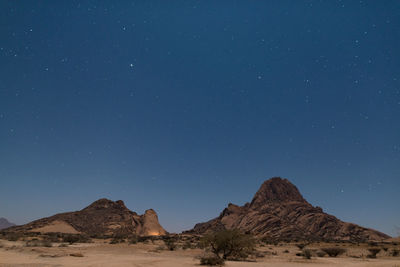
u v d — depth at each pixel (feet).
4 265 50.85
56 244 145.18
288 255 117.39
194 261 71.72
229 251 85.20
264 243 244.42
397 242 262.06
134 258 77.25
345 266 69.97
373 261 89.61
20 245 116.57
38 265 52.03
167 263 64.13
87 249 113.80
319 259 97.66
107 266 54.08
